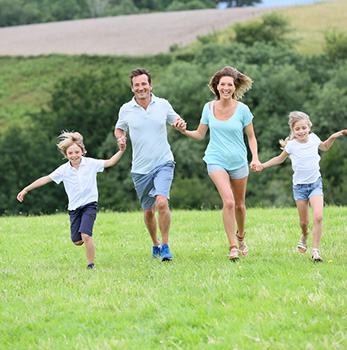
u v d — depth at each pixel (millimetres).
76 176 13227
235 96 14008
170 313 9078
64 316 9508
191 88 83500
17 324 9188
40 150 84312
